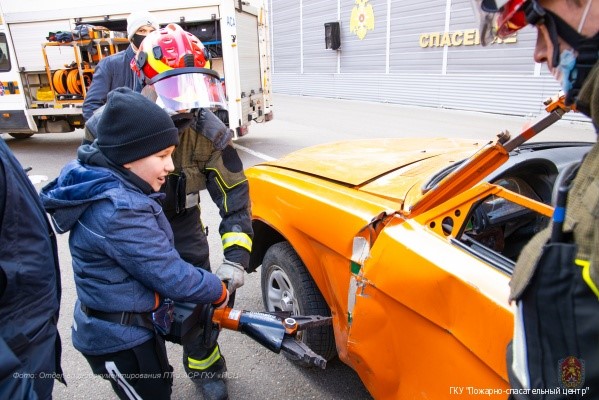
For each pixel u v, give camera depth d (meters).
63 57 8.69
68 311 3.26
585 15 0.80
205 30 8.00
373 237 1.87
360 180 2.22
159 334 1.64
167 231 1.62
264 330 1.70
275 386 2.46
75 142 10.34
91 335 1.55
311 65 20.30
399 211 1.84
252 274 3.70
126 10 8.21
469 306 1.40
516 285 0.95
